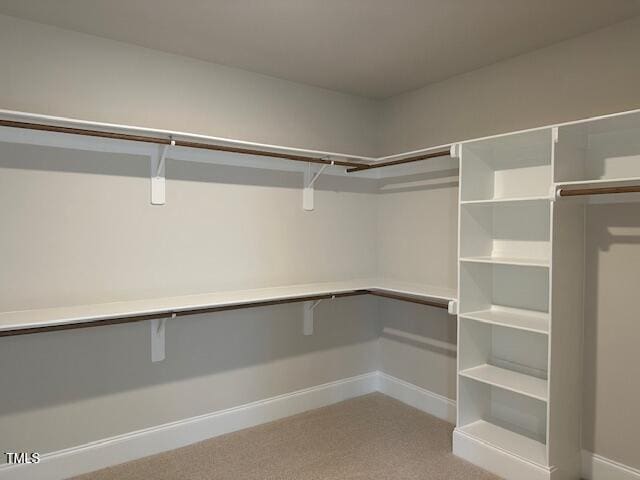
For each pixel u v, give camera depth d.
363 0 2.03
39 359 2.32
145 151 2.59
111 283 2.51
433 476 2.40
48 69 2.31
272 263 3.10
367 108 3.56
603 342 2.34
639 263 2.22
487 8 2.11
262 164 3.03
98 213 2.46
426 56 2.71
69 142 2.37
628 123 2.08
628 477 2.25
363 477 2.40
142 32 2.39
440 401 3.17
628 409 2.26
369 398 3.53
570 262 2.31
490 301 2.78
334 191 3.40
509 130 2.75
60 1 2.05
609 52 2.30
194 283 2.78
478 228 2.68
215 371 2.88
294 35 2.42
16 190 2.24
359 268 3.56
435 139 3.20
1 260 2.22
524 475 2.29
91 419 2.47
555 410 2.24
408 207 3.39
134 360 2.59
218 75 2.84
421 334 3.32
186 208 2.74
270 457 2.60
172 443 2.71
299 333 3.25
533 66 2.62
